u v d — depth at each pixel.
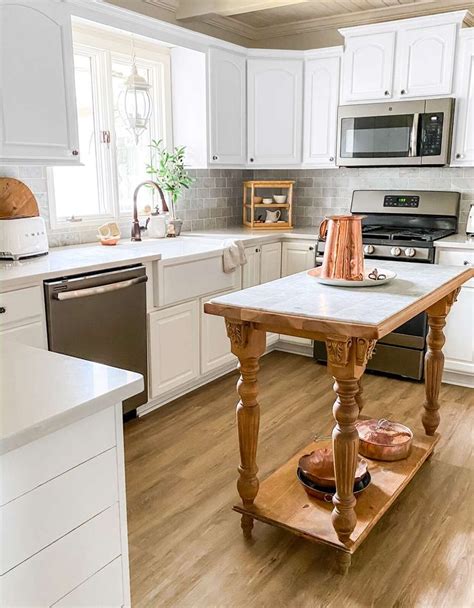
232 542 2.11
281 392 3.56
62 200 3.51
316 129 4.27
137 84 3.28
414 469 2.36
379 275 2.23
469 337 3.56
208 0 3.79
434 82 3.71
